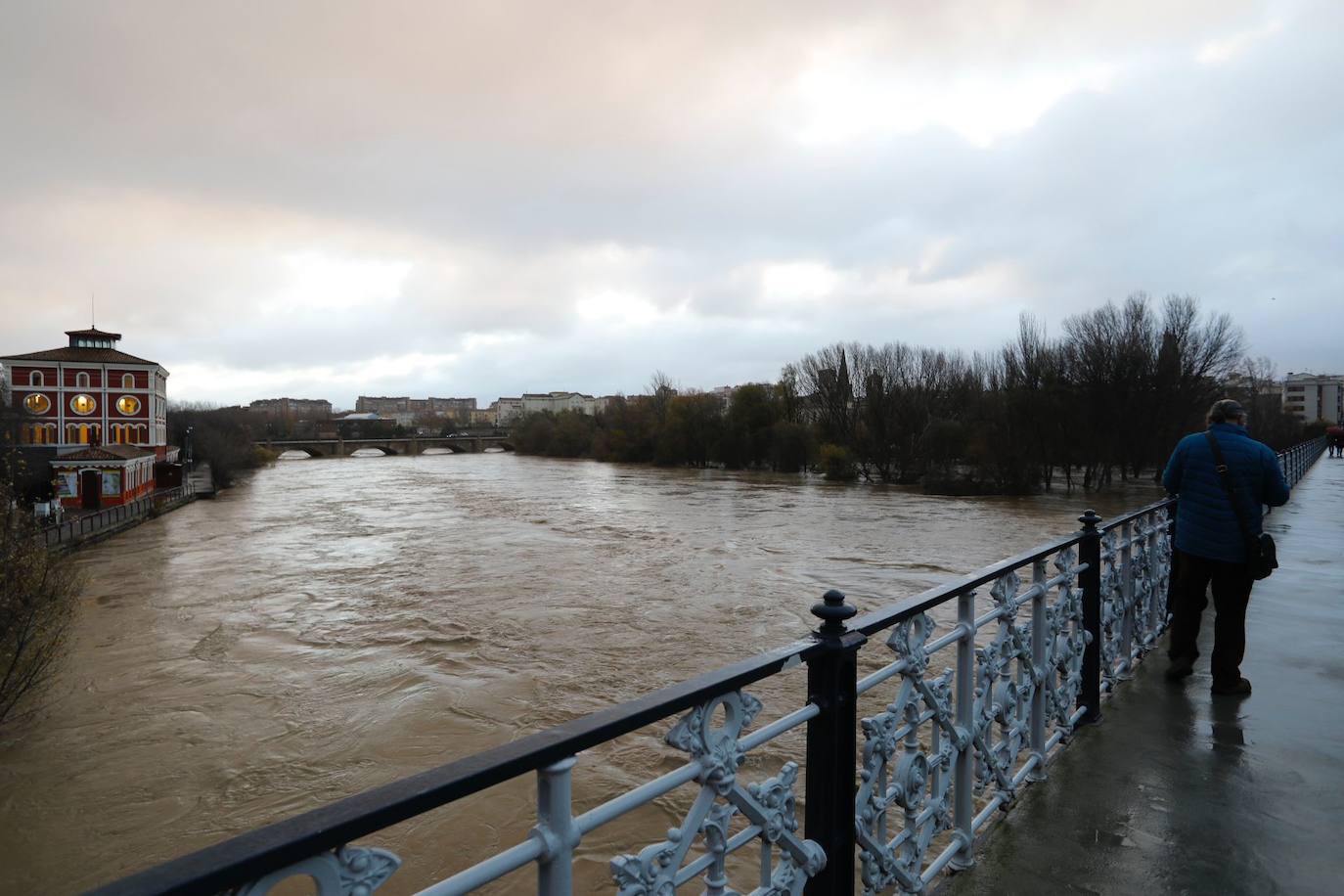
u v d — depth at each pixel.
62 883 9.02
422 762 11.79
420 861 8.80
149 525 39.56
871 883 2.43
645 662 15.92
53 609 14.72
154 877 0.98
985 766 3.16
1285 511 14.98
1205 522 4.63
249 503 51.22
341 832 1.13
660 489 57.06
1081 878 2.81
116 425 52.97
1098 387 48.56
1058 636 3.93
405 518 41.34
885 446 58.62
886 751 2.46
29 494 44.38
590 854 8.68
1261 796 3.38
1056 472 62.59
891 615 2.40
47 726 13.25
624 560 27.34
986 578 3.02
